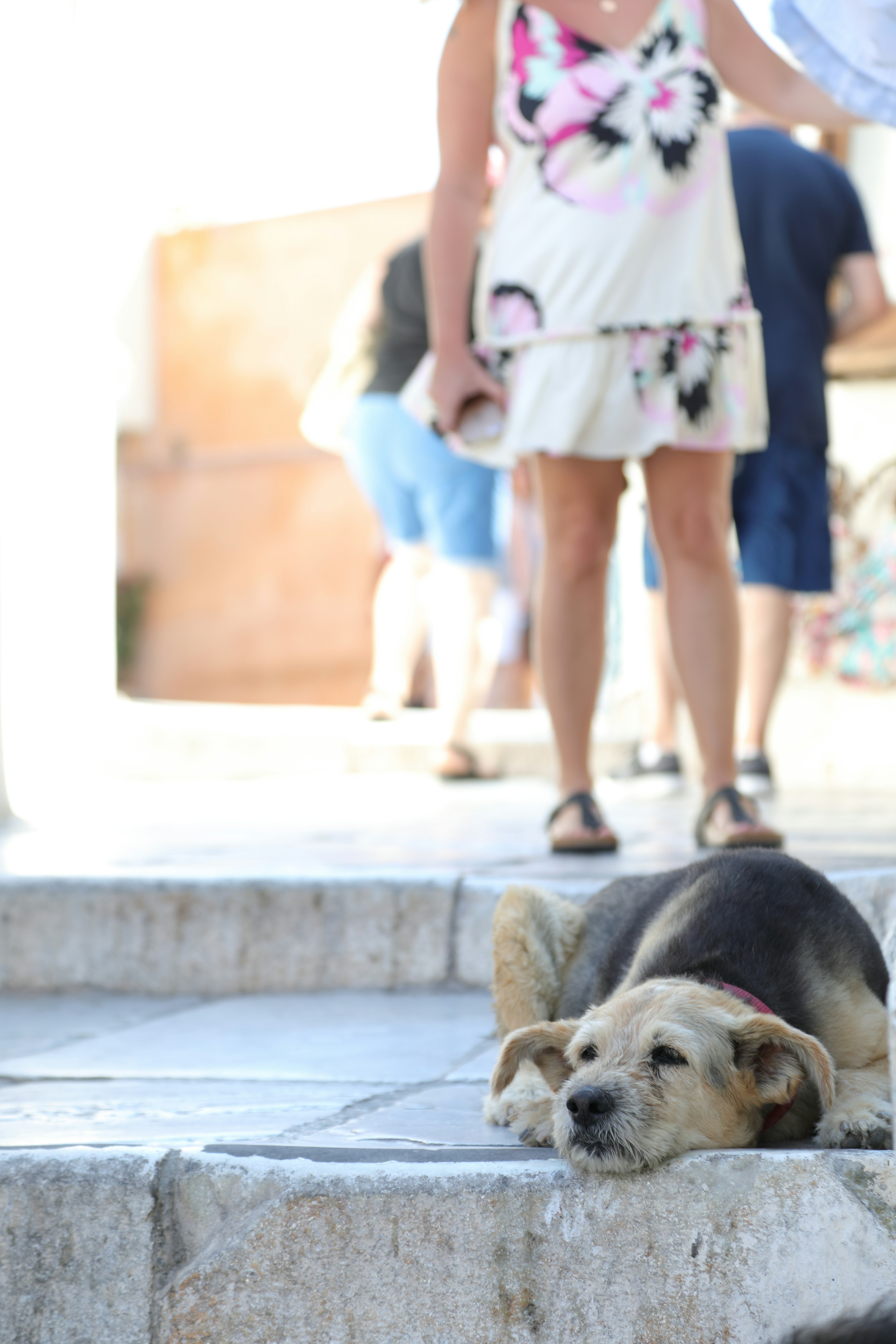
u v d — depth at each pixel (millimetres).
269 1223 2805
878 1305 2521
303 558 23672
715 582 5914
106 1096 3770
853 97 4273
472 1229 2760
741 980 3309
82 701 10227
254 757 11906
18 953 5551
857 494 11188
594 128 5590
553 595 6113
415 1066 4125
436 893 5344
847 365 10766
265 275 23500
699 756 6094
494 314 5824
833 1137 2975
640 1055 2947
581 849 6074
